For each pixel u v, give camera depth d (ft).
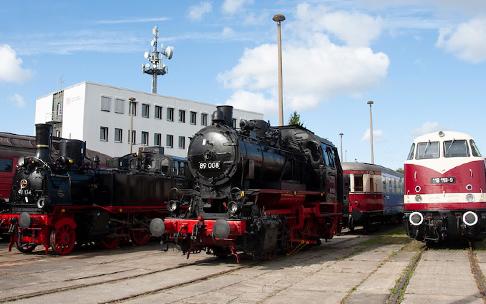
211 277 32.24
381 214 78.54
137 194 55.42
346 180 66.64
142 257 44.04
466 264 36.94
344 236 67.87
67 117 168.04
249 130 42.57
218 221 35.01
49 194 45.98
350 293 26.50
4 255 46.26
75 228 48.75
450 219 46.21
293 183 46.37
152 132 179.73
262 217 38.22
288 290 27.55
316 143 51.75
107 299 25.08
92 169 52.90
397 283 29.01
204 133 41.34
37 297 25.66
